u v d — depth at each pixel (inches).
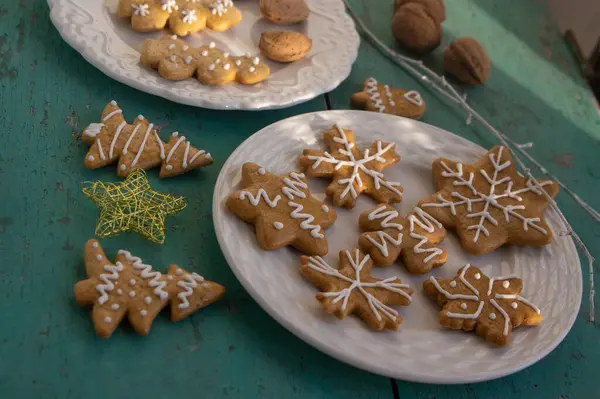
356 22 30.8
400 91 27.5
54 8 24.8
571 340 22.6
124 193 21.9
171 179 22.9
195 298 20.0
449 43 31.2
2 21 25.4
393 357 19.9
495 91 29.9
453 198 24.0
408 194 24.5
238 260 20.5
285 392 19.5
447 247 23.3
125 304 19.4
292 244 21.7
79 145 22.8
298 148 24.4
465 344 21.0
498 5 34.3
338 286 20.7
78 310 19.6
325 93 27.3
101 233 20.9
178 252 21.3
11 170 21.6
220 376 19.4
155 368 19.1
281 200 22.0
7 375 18.2
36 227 20.7
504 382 21.2
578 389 21.6
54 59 24.9
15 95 23.5
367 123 25.6
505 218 23.6
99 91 24.5
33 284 19.7
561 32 34.0
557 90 30.8
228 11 26.9
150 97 24.9
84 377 18.6
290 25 28.2
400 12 29.4
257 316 20.6
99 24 25.2
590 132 29.4
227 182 22.2
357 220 23.2
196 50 25.1
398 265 22.5
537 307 22.0
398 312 21.3
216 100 24.1
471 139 27.6
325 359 20.3
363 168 24.0
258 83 25.5
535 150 28.0
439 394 20.5
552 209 24.7
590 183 27.4
